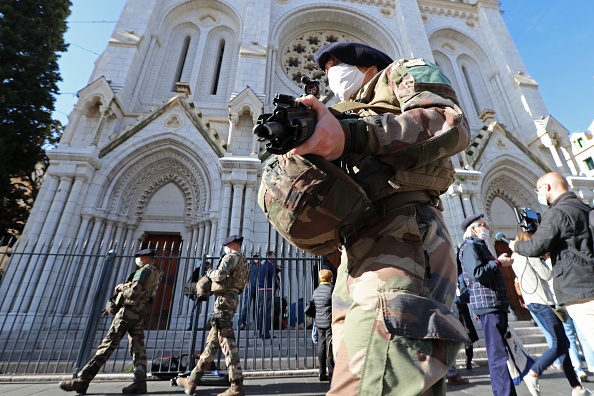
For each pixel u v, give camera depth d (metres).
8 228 18.19
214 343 4.85
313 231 1.10
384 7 20.50
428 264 1.06
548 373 6.10
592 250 2.88
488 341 3.78
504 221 14.50
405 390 0.85
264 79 15.15
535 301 4.63
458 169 13.44
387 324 0.90
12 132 16.47
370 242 1.12
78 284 10.01
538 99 17.88
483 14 21.77
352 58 1.62
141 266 5.68
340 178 0.99
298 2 19.48
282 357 7.77
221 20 18.47
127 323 5.12
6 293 9.18
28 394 5.02
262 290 9.00
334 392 0.95
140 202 12.45
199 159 12.60
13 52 16.95
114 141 12.23
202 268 7.46
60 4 19.33
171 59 17.16
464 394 4.64
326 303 5.97
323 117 0.91
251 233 11.20
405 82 1.23
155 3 16.97
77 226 10.73
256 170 11.90
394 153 1.03
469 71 20.78
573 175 15.02
